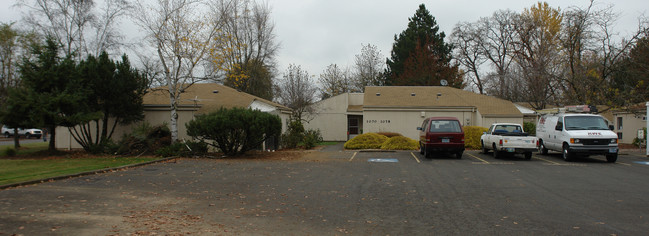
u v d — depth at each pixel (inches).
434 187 407.2
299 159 706.8
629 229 249.9
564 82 1188.5
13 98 658.2
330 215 288.7
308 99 1502.2
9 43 934.4
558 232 243.6
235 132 722.2
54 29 868.0
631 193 373.7
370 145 951.0
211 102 994.7
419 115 1190.3
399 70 1951.3
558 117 733.3
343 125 1482.5
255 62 1524.4
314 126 1488.7
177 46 758.5
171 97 783.7
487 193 374.0
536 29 1525.6
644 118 983.0
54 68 700.7
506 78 1566.2
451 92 1323.8
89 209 293.9
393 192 378.9
